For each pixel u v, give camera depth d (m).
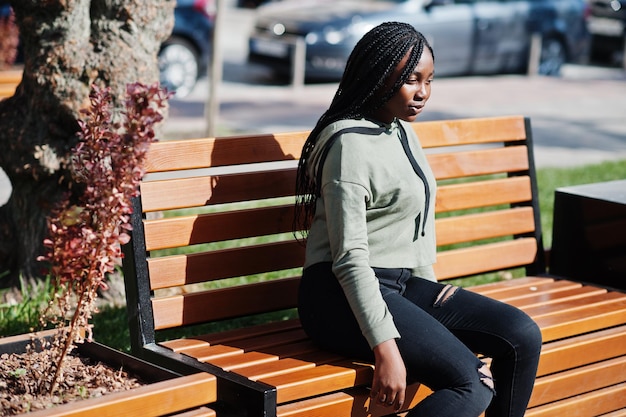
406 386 3.29
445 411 3.02
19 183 5.06
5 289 5.13
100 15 4.78
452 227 4.30
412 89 3.33
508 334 3.25
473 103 14.02
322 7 15.38
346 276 3.10
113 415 2.69
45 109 4.84
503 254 4.47
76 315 2.91
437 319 3.37
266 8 15.84
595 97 15.70
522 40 16.83
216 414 3.01
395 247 3.34
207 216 3.56
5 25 8.80
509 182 4.52
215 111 9.94
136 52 4.84
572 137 12.14
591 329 3.89
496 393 3.30
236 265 3.64
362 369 3.21
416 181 3.32
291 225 3.77
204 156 3.54
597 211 4.50
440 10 15.55
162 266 3.45
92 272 2.87
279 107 12.95
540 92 15.66
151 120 2.77
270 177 3.72
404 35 3.32
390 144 3.31
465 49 15.89
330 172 3.18
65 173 4.91
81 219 2.90
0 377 3.04
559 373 3.76
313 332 3.35
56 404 2.85
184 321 3.49
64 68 4.77
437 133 4.25
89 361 3.27
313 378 3.10
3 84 6.84
